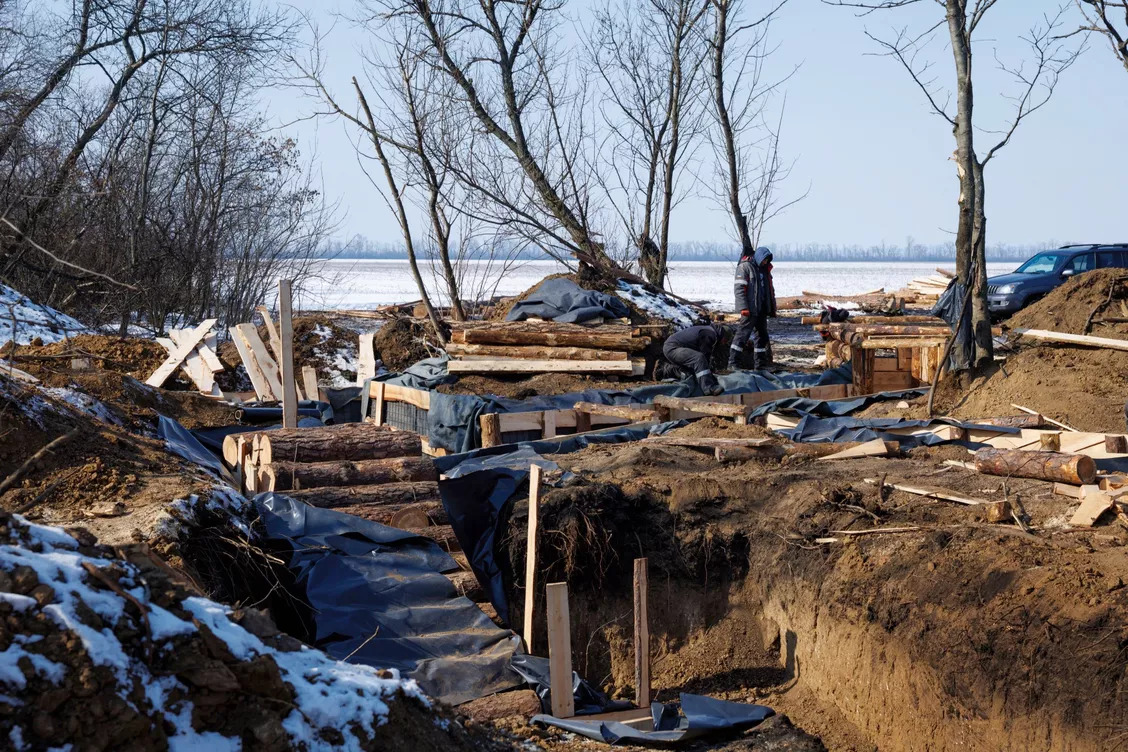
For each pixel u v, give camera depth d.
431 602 7.28
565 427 11.00
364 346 16.00
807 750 6.20
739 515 8.14
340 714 3.77
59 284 19.11
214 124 24.00
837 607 6.81
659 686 7.64
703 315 20.86
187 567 5.86
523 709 6.45
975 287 10.99
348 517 7.77
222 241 23.97
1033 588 5.66
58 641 3.21
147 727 3.21
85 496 6.57
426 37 19.84
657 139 23.62
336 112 17.00
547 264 167.25
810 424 10.07
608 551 7.96
